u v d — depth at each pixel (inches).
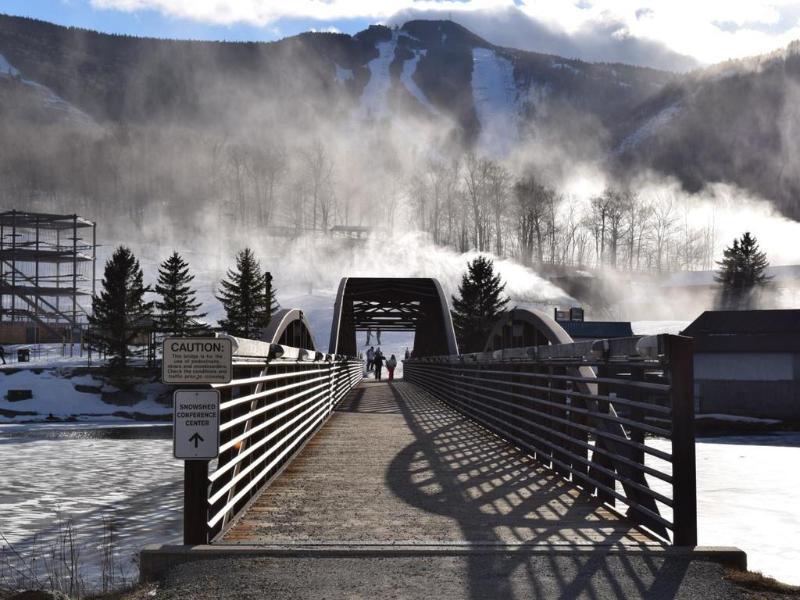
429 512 299.9
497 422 593.0
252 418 319.0
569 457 374.0
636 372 283.4
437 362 1083.3
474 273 2669.8
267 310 2265.0
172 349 230.1
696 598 185.0
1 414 1793.8
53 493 652.7
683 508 230.5
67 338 2736.2
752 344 1873.8
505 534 259.3
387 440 566.9
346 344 1865.2
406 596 186.9
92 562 388.8
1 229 2854.3
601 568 210.4
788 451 1176.2
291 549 224.1
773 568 424.8
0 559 399.5
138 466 860.0
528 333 632.4
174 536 466.9
